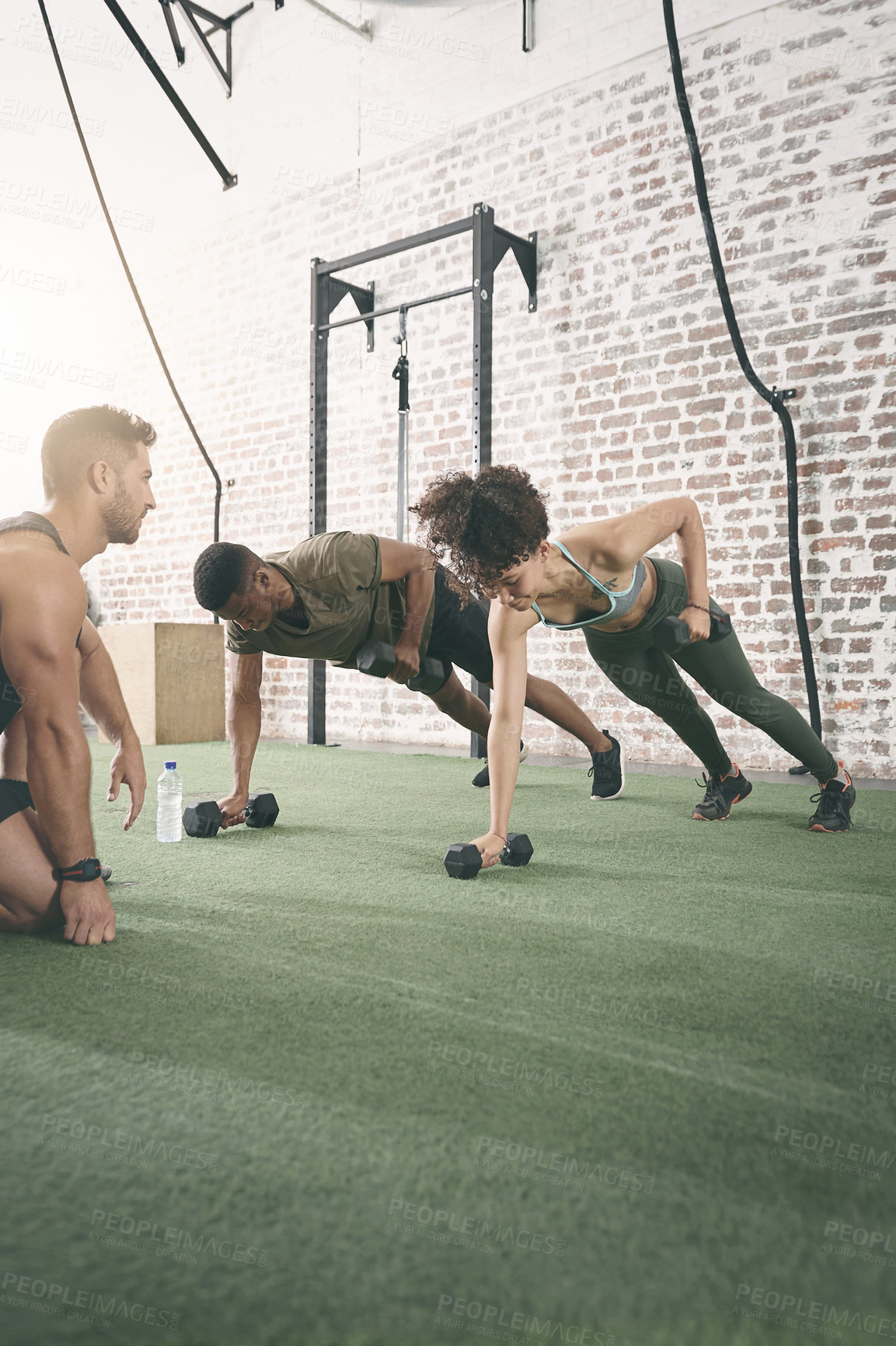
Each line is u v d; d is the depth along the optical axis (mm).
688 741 2533
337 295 4883
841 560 3590
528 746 4414
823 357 3629
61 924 1437
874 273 3520
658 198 4039
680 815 2625
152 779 3482
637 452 4105
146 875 1849
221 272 5965
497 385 4551
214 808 2275
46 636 1248
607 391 4191
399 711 5008
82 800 1343
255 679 2346
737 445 3832
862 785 3301
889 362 3486
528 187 4453
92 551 1494
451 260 4762
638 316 4102
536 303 4410
